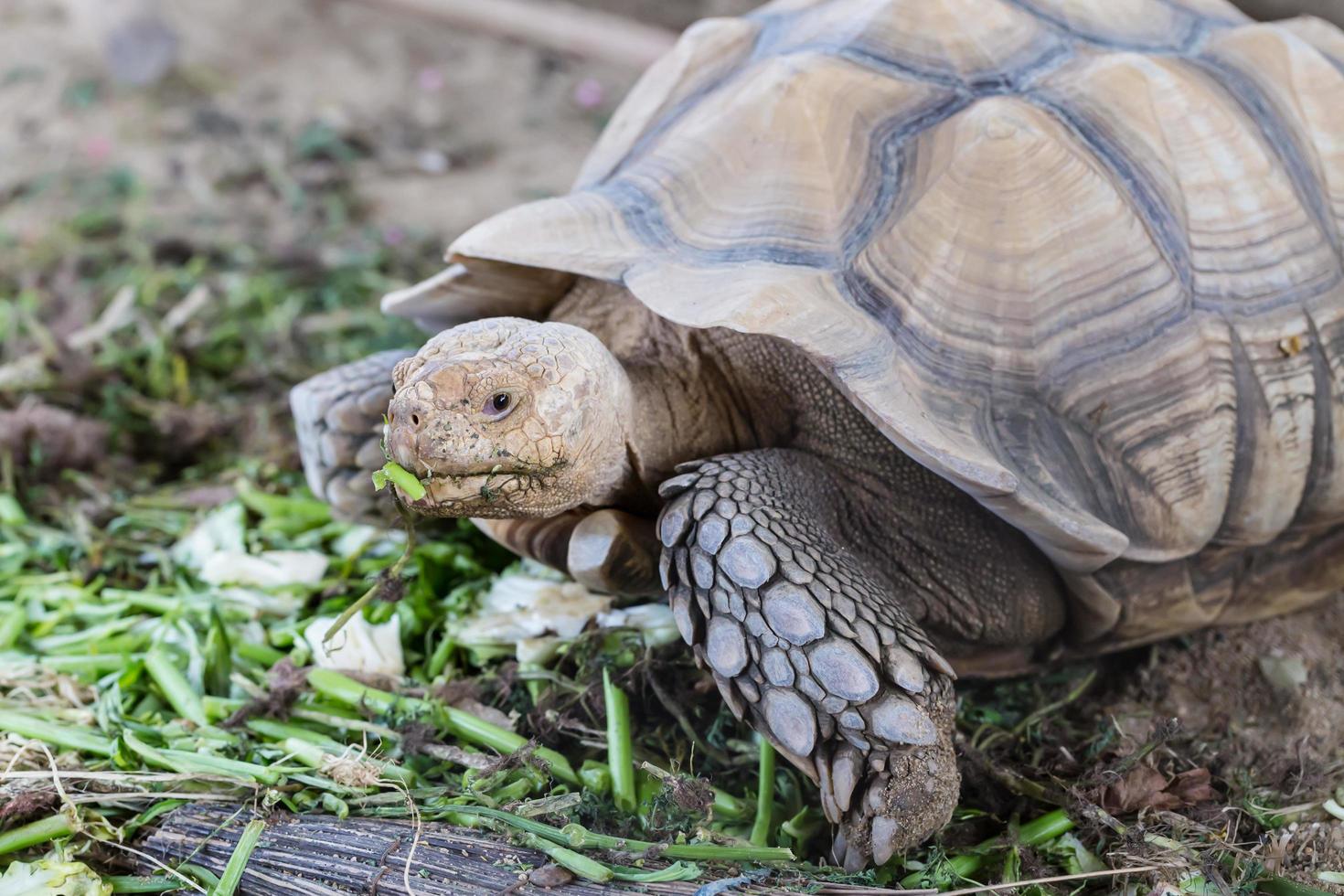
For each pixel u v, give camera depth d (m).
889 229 1.79
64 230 4.15
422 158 4.72
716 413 1.92
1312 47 2.23
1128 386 1.79
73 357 3.18
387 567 2.31
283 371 3.26
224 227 4.20
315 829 1.64
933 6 1.99
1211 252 1.88
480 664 2.07
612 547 1.78
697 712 1.94
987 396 1.73
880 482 1.86
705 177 1.89
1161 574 1.95
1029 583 1.89
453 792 1.75
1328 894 1.63
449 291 2.04
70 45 5.76
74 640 2.19
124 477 2.87
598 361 1.72
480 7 5.43
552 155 4.78
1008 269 1.77
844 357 1.65
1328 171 2.05
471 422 1.58
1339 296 1.95
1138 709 2.08
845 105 1.89
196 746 1.87
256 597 2.28
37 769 1.83
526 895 1.49
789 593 1.58
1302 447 1.91
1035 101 1.90
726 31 2.22
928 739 1.54
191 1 5.97
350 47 5.74
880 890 1.52
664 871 1.54
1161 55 2.06
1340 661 2.19
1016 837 1.73
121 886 1.63
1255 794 1.89
